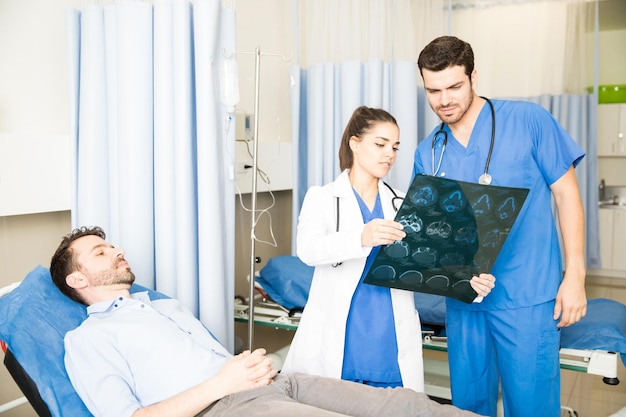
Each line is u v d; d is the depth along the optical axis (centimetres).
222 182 185
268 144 278
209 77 174
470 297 149
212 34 173
